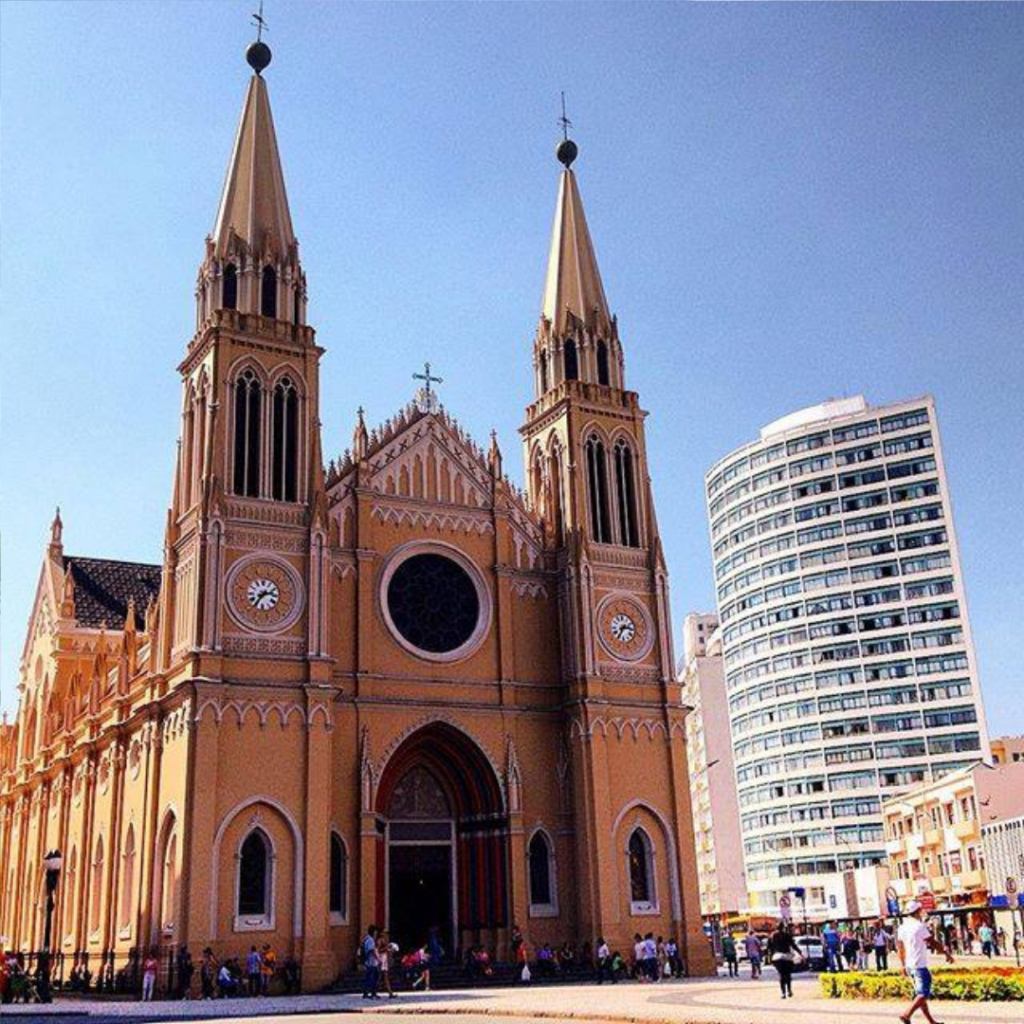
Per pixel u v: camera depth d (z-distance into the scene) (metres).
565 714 68.00
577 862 65.06
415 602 66.62
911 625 147.25
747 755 158.88
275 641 58.81
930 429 152.00
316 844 56.31
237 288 64.88
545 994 49.34
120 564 103.62
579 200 81.44
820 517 156.50
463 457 70.38
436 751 66.38
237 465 61.28
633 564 71.81
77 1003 52.22
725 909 167.62
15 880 88.44
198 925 53.06
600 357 76.25
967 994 37.00
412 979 57.16
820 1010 34.75
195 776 54.66
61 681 89.38
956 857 103.44
